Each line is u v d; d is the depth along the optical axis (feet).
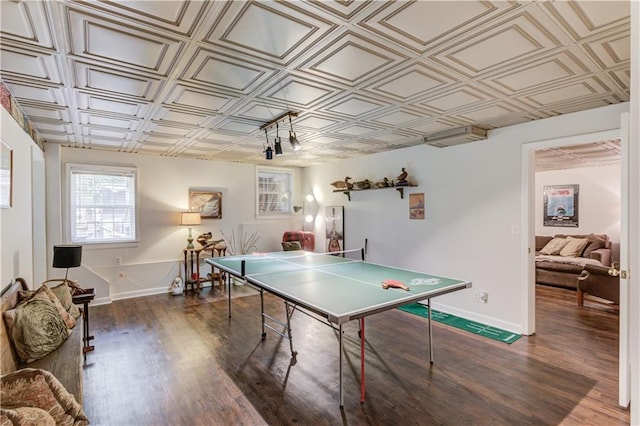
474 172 13.61
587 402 8.01
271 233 22.66
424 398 8.23
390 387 8.73
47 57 6.92
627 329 7.78
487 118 11.51
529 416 7.51
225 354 10.78
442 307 14.84
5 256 7.92
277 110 10.61
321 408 7.90
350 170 19.95
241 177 21.50
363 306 7.52
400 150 16.83
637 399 2.50
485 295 13.25
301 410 7.84
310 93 9.10
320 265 12.99
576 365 9.82
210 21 5.77
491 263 13.06
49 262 14.78
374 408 7.88
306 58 7.11
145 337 12.21
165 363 10.18
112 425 7.36
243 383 9.02
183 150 17.21
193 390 8.71
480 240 13.42
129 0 5.18
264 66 7.47
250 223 21.77
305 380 9.14
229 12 5.52
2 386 4.87
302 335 12.34
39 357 7.58
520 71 7.77
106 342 11.75
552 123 11.35
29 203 10.58
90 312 15.12
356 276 10.77
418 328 12.84
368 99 9.59
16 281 8.91
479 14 5.62
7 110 8.44
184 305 16.24
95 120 11.50
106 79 8.06
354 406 7.97
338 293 8.61
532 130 11.84
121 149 16.84
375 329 12.76
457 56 7.04
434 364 9.93
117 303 16.56
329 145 16.08
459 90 8.90
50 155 14.90
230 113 10.88
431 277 10.55
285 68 7.57
